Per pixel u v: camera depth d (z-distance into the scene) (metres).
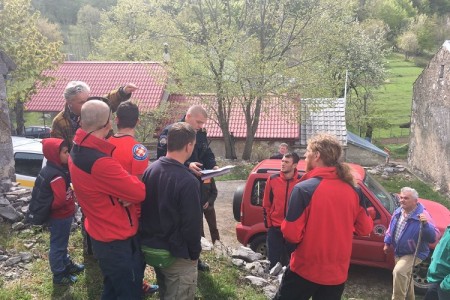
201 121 4.74
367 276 7.81
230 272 5.20
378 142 38.72
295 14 20.83
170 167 3.20
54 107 27.75
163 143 4.54
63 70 29.78
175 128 3.21
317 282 3.24
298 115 21.00
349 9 22.03
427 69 19.64
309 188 3.14
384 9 73.19
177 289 3.45
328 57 22.27
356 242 7.25
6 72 8.12
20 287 4.48
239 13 21.69
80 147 3.15
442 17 74.56
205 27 20.97
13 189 7.25
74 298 4.35
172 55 20.91
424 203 8.27
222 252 5.65
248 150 22.81
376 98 49.81
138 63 29.27
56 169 4.21
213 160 5.00
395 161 29.89
